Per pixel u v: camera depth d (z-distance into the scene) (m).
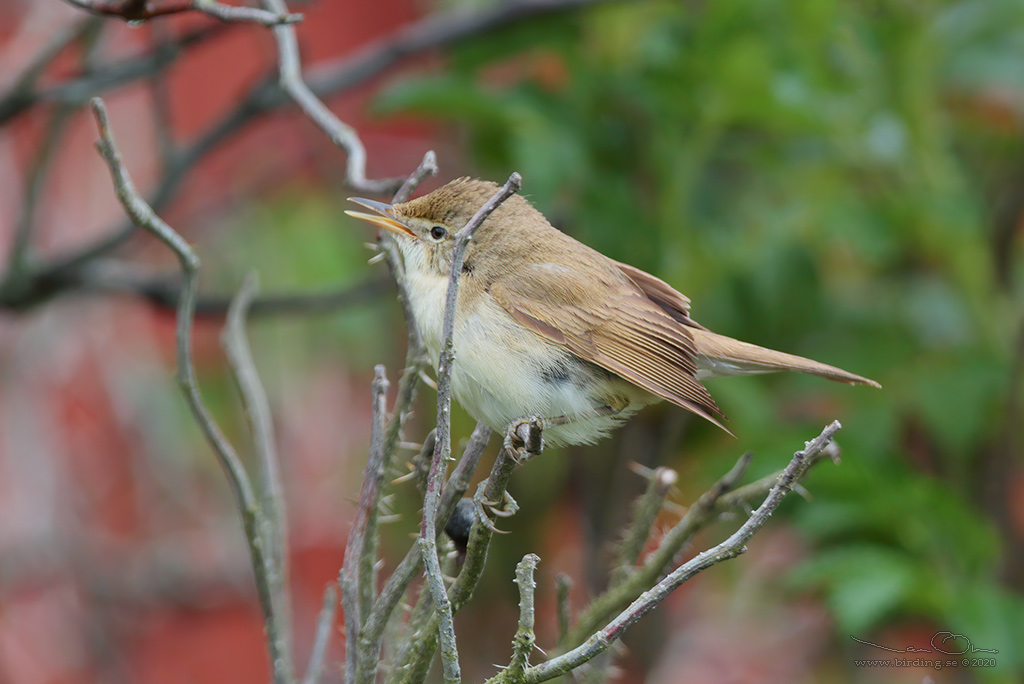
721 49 9.57
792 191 10.91
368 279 11.09
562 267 7.26
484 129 10.91
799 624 12.19
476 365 7.01
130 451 13.30
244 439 13.23
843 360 10.64
